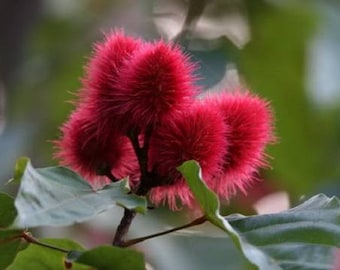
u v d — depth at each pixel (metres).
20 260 0.93
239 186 0.95
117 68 0.93
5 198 0.89
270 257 0.87
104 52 0.93
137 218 1.19
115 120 0.92
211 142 0.92
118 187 0.87
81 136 0.93
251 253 0.86
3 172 1.30
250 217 0.89
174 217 1.20
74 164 0.94
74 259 0.88
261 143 0.95
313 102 1.22
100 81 0.93
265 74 1.30
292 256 0.87
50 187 0.85
